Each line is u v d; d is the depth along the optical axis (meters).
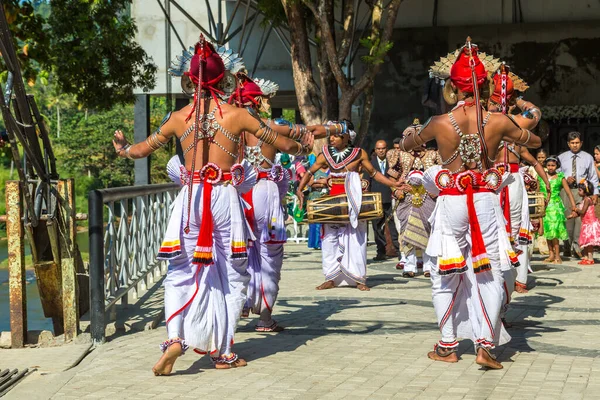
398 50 18.08
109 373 5.94
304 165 14.77
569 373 5.84
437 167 6.21
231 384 5.60
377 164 13.59
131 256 8.89
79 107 19.03
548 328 7.51
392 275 11.56
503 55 18.00
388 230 13.72
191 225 5.94
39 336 7.20
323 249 10.30
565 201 13.45
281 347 6.80
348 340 7.05
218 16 17.94
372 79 13.60
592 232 12.47
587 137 17.98
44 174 7.20
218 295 6.04
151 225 10.04
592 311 8.38
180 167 6.11
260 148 7.52
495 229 6.06
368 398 5.23
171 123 6.16
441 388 5.46
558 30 17.81
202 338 5.91
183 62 6.23
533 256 13.88
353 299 9.34
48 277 7.75
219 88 6.12
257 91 7.22
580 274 11.38
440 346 6.26
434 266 6.24
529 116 6.46
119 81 18.50
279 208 7.54
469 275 6.09
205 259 5.84
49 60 15.91
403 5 18.03
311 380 5.69
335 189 10.16
